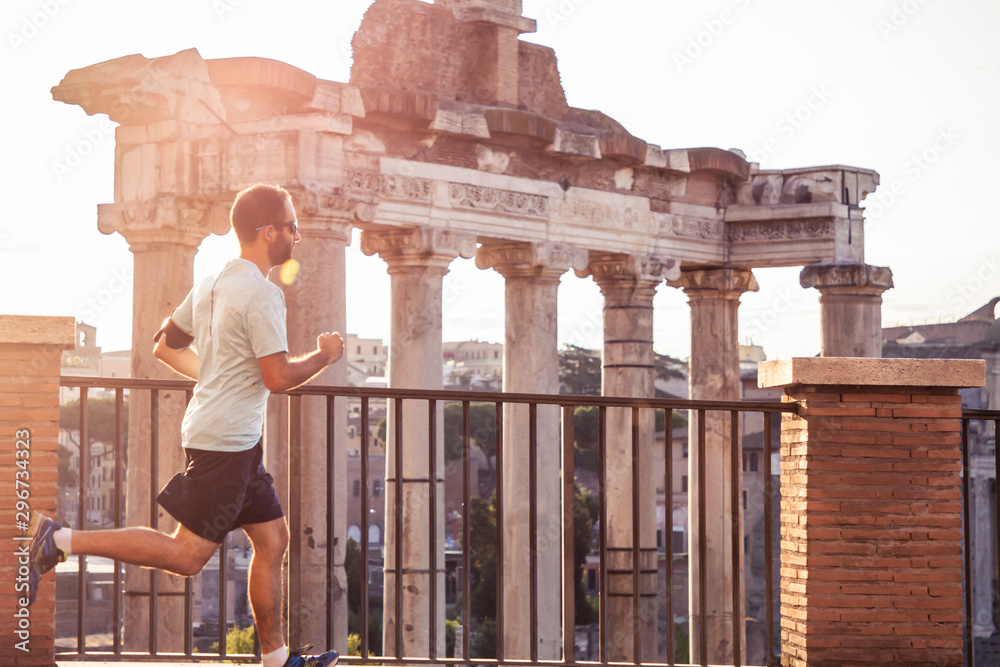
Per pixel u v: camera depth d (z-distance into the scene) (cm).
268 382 551
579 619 4838
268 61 1523
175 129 1576
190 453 562
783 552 770
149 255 1611
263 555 592
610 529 2148
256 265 578
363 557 719
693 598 2242
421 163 1764
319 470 1551
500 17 1919
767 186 2283
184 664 705
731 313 2308
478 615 4766
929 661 733
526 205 1922
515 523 1962
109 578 4284
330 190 1559
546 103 2069
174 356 603
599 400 744
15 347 653
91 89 1570
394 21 1827
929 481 743
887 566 736
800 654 738
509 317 1989
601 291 2173
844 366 732
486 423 5628
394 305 1827
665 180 2166
